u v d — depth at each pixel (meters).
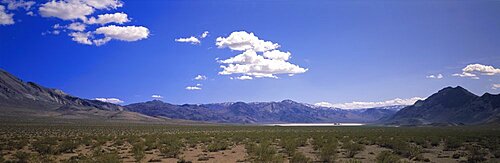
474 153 32.44
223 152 35.97
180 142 44.12
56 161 27.64
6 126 96.25
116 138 55.50
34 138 56.19
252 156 30.55
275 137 58.47
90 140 48.34
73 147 39.03
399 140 46.91
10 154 33.56
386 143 43.38
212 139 54.41
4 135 61.06
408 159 29.94
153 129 105.25
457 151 37.25
